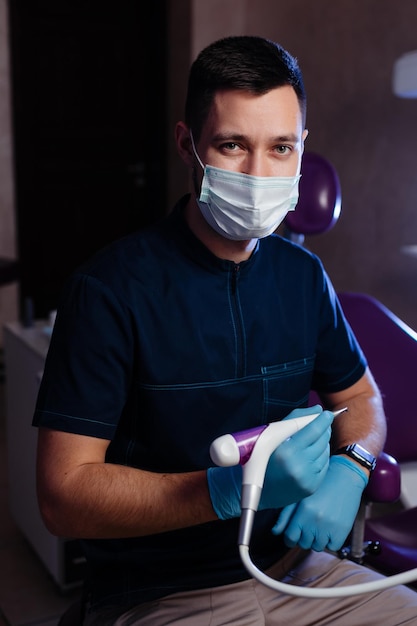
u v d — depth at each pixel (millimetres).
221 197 1177
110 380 1186
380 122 3385
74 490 1117
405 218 3312
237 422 1289
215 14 4430
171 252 1269
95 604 1277
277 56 1151
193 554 1259
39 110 4969
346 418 1446
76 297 1201
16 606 2291
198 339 1249
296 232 1979
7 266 4117
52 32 4918
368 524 1724
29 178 5012
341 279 3709
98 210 5230
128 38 5070
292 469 1035
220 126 1150
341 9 3533
